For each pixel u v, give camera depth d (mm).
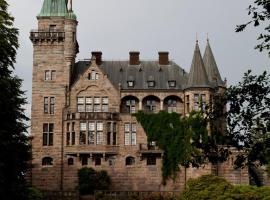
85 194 71188
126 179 73688
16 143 37250
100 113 74562
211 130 18250
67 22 78188
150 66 80125
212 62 81188
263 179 70500
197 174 72000
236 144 17359
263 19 16516
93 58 77125
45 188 73688
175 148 73500
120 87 76188
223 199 57938
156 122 74812
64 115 75688
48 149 74688
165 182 73125
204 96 74875
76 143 73750
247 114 17141
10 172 36719
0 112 35812
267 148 17031
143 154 74062
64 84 76500
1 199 35562
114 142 74500
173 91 76562
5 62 37469
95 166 73938
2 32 37469
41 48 77688
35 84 76625
